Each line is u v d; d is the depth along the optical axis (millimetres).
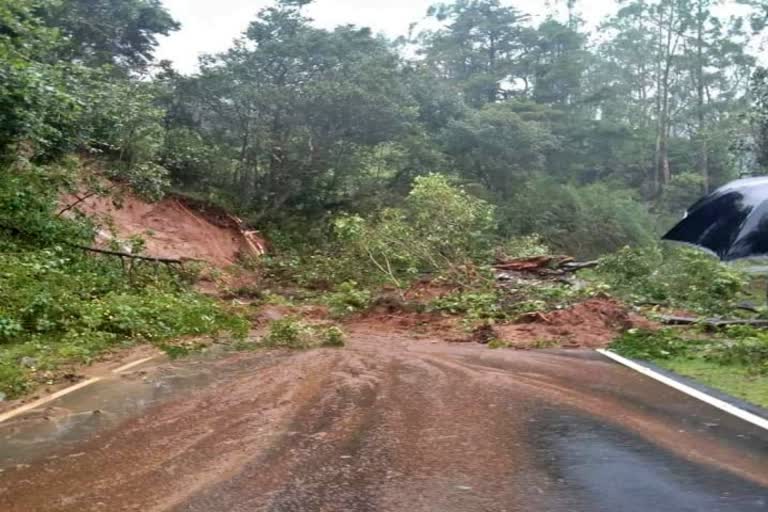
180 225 22375
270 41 28141
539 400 6578
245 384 7285
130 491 4242
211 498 4113
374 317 14062
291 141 27953
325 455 4906
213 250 22594
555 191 37594
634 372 8055
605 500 4066
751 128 26281
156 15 27828
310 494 4172
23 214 13211
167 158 23859
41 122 13672
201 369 8148
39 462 4789
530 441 5234
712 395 6789
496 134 37281
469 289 16688
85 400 6586
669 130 61500
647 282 17125
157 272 14922
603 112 58281
